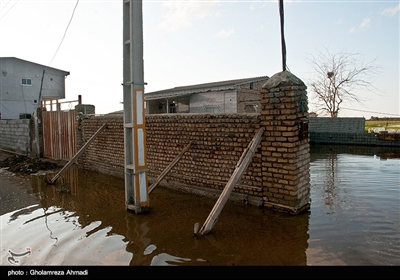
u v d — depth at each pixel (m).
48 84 30.48
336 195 6.35
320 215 5.16
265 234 4.45
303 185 5.36
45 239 4.50
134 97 5.46
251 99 19.42
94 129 9.80
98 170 9.70
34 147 13.50
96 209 5.93
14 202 6.55
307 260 3.64
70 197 6.84
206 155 6.45
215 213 4.60
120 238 4.47
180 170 7.02
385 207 5.53
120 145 8.73
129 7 5.55
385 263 3.52
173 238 4.42
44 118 12.79
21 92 28.83
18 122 14.81
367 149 14.31
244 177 5.84
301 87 5.21
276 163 5.29
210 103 19.45
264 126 5.39
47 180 8.23
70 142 11.23
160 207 5.91
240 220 5.04
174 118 7.03
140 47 5.52
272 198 5.42
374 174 8.37
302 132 5.24
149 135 7.76
